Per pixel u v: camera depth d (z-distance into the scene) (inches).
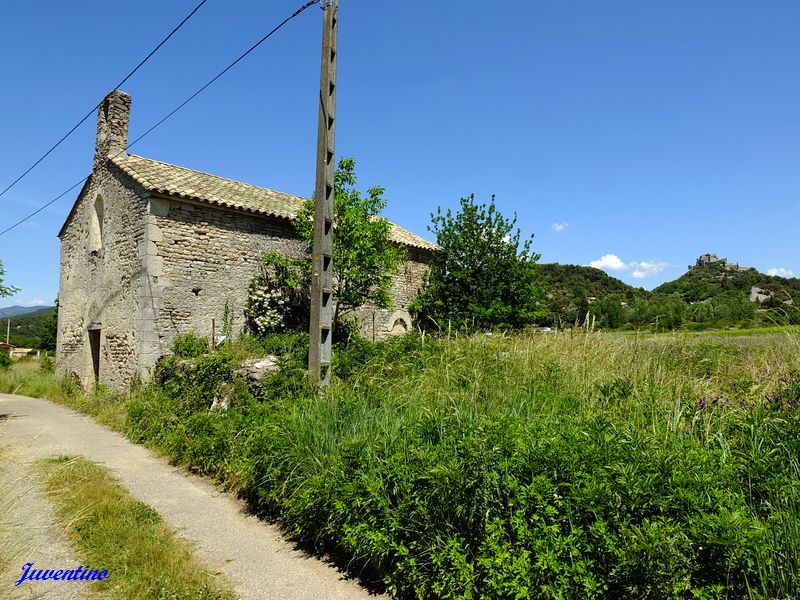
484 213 666.2
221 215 492.7
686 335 273.1
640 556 95.3
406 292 675.4
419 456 144.9
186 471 250.5
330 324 293.1
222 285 488.4
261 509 198.1
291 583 143.1
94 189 562.3
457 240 665.6
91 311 553.6
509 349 266.5
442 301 666.2
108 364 503.2
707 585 96.0
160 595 132.0
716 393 186.9
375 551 139.2
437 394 214.1
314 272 290.0
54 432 341.1
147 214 444.5
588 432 139.9
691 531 98.3
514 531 121.0
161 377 409.4
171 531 175.6
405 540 136.3
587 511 110.9
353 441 166.6
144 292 440.1
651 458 117.0
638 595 96.9
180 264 460.8
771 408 153.9
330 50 303.3
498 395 203.9
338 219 506.9
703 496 106.2
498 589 111.8
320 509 161.9
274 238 534.6
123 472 246.1
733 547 94.1
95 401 451.2
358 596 136.6
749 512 109.7
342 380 304.3
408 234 733.9
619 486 108.0
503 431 138.6
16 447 271.6
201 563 153.9
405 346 319.3
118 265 491.8
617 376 215.3
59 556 153.3
